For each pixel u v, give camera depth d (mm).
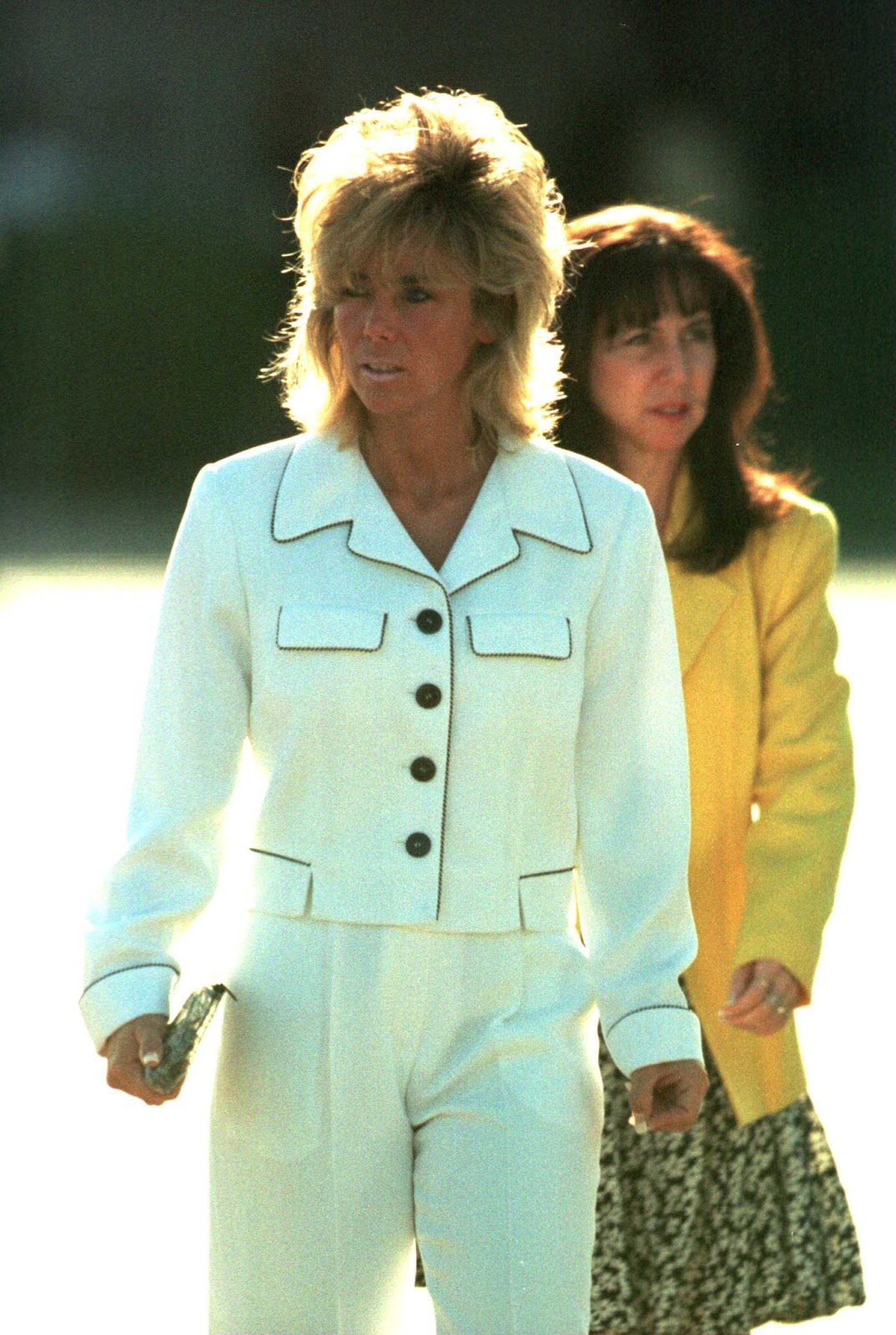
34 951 28109
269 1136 12422
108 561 68875
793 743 15977
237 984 12609
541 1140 12375
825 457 105750
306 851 12500
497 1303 12227
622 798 13000
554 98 132125
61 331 112188
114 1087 12273
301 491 12766
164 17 129500
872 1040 24953
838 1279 15961
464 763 12492
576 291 16391
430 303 12578
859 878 31781
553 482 13016
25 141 127688
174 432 112000
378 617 12477
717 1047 15633
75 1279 18938
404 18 131625
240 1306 12555
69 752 40031
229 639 12703
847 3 130500
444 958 12477
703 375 16297
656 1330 15422
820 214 117062
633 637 12992
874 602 56875
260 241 114812
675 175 131125
